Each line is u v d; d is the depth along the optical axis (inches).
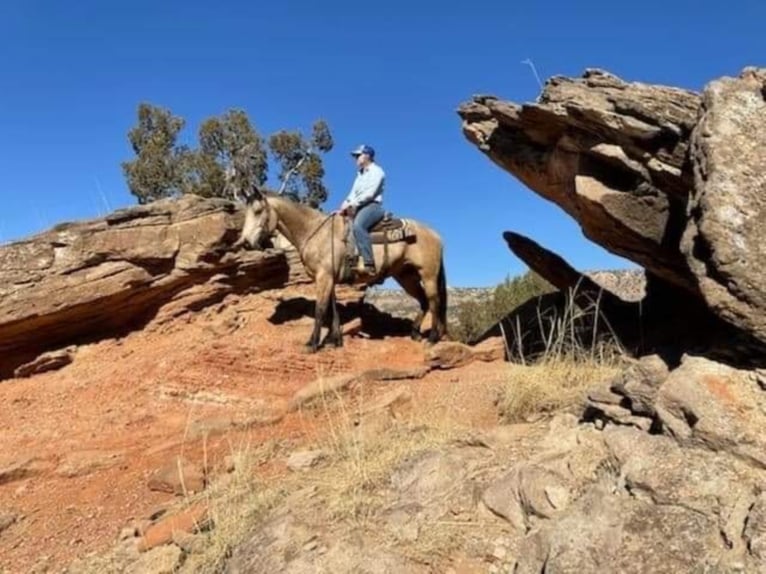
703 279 235.1
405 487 255.8
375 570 217.9
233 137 1096.8
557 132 344.8
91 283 450.9
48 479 342.6
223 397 395.5
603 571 196.4
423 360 422.3
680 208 298.7
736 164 236.4
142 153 1084.5
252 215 452.1
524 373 338.6
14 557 294.8
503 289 709.9
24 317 440.8
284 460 316.2
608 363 355.3
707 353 243.0
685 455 217.2
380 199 460.4
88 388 422.6
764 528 188.1
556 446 250.1
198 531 275.9
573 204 356.5
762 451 209.2
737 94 250.8
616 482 221.1
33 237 458.0
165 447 350.9
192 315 473.7
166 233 466.3
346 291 522.0
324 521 243.9
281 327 470.6
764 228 227.6
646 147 291.1
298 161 1155.3
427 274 474.0
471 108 403.9
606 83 313.3
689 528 197.9
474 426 312.7
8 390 433.7
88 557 284.7
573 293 383.9
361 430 311.1
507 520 228.8
